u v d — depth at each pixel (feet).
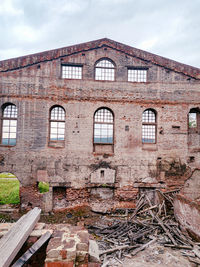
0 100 34.65
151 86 37.47
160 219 29.07
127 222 28.12
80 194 34.68
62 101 35.58
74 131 35.35
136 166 35.91
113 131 36.63
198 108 38.24
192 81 38.27
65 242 9.51
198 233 23.45
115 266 18.88
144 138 37.73
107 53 37.17
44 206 33.50
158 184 36.06
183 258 20.49
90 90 36.24
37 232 11.41
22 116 34.71
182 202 27.30
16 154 34.04
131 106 36.81
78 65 36.88
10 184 54.75
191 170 36.99
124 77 37.09
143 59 37.52
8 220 30.91
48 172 34.22
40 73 35.50
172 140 37.11
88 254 10.16
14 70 35.14
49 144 35.24
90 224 29.99
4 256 8.75
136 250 21.44
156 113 37.63
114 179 35.35
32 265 11.23
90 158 35.19
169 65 37.81
